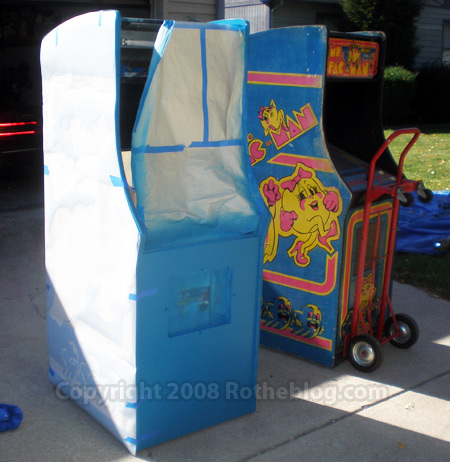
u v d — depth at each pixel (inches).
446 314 186.9
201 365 117.8
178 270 109.3
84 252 115.4
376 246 156.1
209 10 339.9
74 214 116.8
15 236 242.8
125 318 107.1
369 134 159.6
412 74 648.4
